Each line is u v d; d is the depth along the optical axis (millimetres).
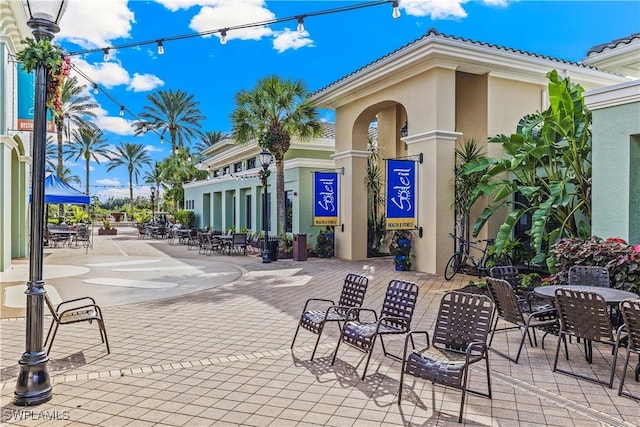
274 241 15086
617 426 3416
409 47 11109
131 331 6121
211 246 19062
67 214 37531
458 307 4156
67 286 9836
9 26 11844
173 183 38219
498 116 12406
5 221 11836
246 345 5480
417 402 3836
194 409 3711
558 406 3768
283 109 15430
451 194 11492
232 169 27609
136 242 24641
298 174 17469
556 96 8602
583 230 8602
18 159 15203
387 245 16266
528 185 10016
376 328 4480
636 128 6816
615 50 9617
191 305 7824
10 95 11852
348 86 13883
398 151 16734
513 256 10406
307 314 5371
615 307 5168
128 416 3582
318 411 3664
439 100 11336
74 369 4648
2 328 6207
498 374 4516
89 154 41031
